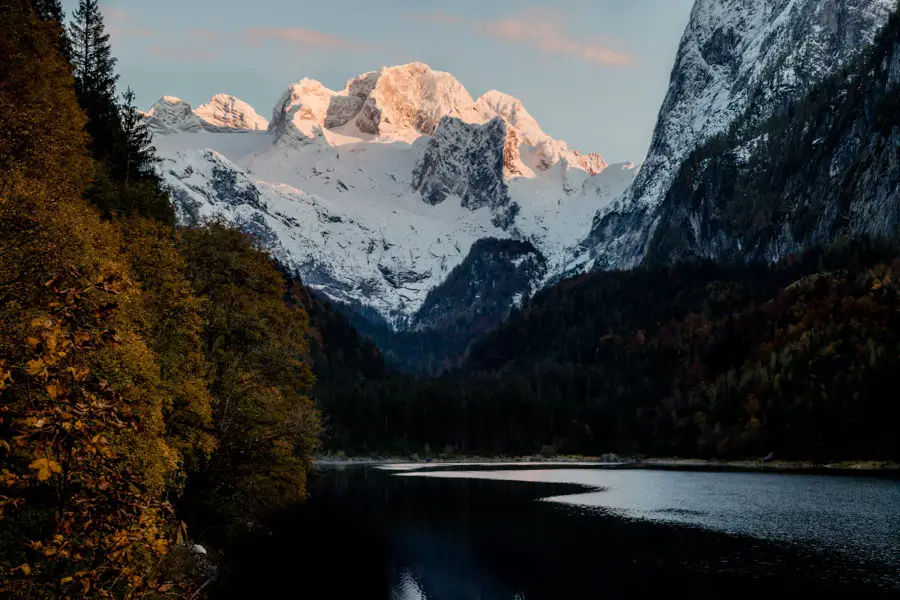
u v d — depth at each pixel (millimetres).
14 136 40625
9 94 44188
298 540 81438
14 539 29703
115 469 17547
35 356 15703
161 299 48188
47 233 30281
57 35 54688
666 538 83250
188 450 50781
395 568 68312
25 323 23812
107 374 31672
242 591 56562
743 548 76500
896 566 67250
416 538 84312
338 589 59594
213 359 58125
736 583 61438
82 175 51844
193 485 58875
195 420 50531
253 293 62688
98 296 28016
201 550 57469
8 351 17156
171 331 48312
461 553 75625
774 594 57906
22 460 20719
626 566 68562
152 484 32844
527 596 58688
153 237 49812
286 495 63469
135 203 77250
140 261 48250
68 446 15883
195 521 63125
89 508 17109
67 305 16672
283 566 67125
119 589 20391
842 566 67250
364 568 67875
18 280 26031
